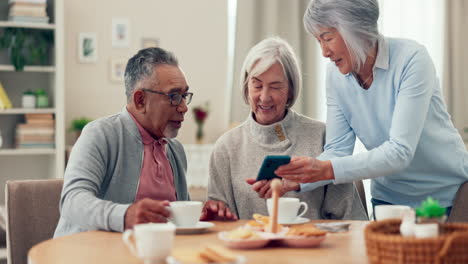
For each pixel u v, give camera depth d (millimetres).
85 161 1679
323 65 4973
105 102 4652
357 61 1764
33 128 4188
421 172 1917
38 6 4160
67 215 1568
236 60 4762
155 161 1841
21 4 4133
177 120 1835
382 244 1054
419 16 5219
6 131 4406
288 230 1370
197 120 4672
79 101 4594
